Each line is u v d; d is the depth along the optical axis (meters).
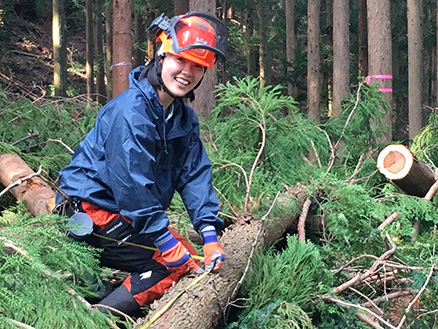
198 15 2.23
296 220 3.47
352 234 3.06
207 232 2.29
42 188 3.36
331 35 13.38
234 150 3.84
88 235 2.27
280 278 2.43
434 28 14.74
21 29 17.86
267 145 3.89
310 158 4.72
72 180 2.30
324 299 2.44
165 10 11.83
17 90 6.65
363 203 3.31
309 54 10.73
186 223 3.13
